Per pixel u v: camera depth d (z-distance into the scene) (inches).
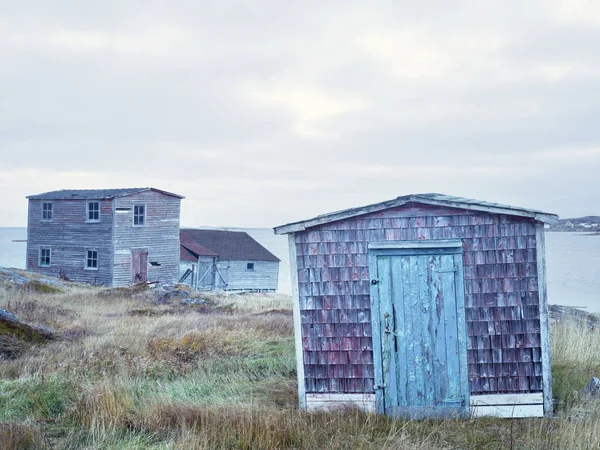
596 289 2910.9
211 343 584.7
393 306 396.2
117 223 1606.8
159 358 521.7
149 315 924.0
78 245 1670.8
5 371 473.1
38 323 730.8
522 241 386.6
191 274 1921.8
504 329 386.6
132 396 402.3
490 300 388.2
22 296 1011.9
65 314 869.8
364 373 397.4
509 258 387.2
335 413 372.5
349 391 398.6
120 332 683.4
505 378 385.4
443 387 389.4
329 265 403.5
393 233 398.0
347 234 402.3
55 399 390.3
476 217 390.6
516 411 382.3
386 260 398.3
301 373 401.7
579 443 300.0
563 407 388.5
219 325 729.6
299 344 403.2
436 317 392.2
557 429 337.4
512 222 387.5
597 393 394.0
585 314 831.7
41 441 317.1
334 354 400.8
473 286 390.0
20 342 588.1
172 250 1745.8
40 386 406.3
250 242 2183.8
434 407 388.2
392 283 397.1
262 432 326.6
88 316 859.4
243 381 458.3
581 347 509.0
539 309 384.2
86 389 401.1
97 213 1638.8
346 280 401.7
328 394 399.9
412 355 393.4
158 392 420.2
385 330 395.5
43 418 360.8
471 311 389.7
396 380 393.7
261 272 2097.7
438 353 391.2
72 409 368.5
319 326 402.9
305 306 404.8
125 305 1061.8
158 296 1198.9
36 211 1758.1
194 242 2043.6
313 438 326.6
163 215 1722.4
